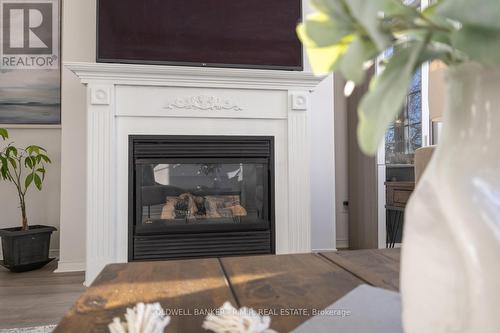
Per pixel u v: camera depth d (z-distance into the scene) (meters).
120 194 2.23
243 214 2.39
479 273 0.28
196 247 2.27
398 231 3.02
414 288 0.33
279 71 2.33
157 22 2.29
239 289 0.63
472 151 0.32
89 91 2.18
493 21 0.27
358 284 0.65
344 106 3.38
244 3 2.39
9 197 2.75
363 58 0.27
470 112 0.33
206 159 2.32
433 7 0.29
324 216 2.74
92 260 2.16
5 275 2.36
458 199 0.30
